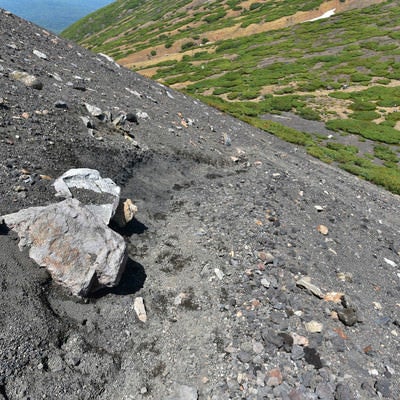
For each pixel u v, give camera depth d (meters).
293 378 6.93
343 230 14.73
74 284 7.20
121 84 24.06
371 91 60.50
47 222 7.47
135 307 7.87
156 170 14.21
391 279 12.24
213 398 6.40
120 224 10.02
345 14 119.50
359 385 7.11
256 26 130.50
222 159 18.39
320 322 8.56
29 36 23.05
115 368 6.63
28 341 6.11
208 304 8.49
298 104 56.28
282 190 16.44
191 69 96.12
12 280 6.76
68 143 11.88
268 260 10.41
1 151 9.72
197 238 10.89
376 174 29.58
